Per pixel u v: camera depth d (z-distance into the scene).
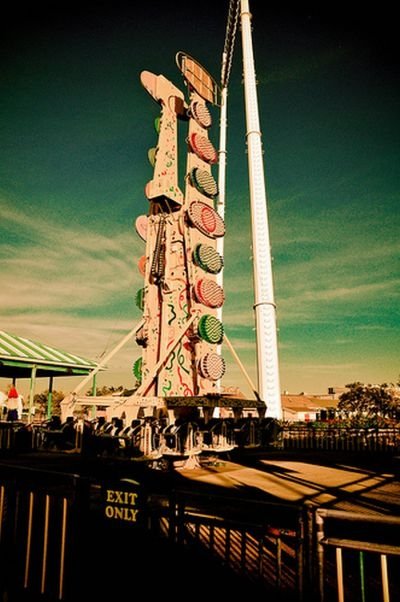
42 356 22.56
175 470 10.69
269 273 20.50
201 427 10.99
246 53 24.45
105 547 3.42
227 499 3.19
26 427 16.38
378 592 3.91
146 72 13.44
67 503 3.68
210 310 13.13
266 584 3.10
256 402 12.89
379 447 18.06
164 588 3.19
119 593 3.29
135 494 3.41
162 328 12.16
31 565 3.83
